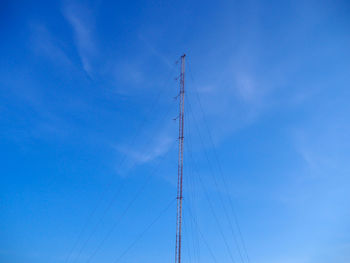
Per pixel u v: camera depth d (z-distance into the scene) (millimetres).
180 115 24531
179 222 20609
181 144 23469
